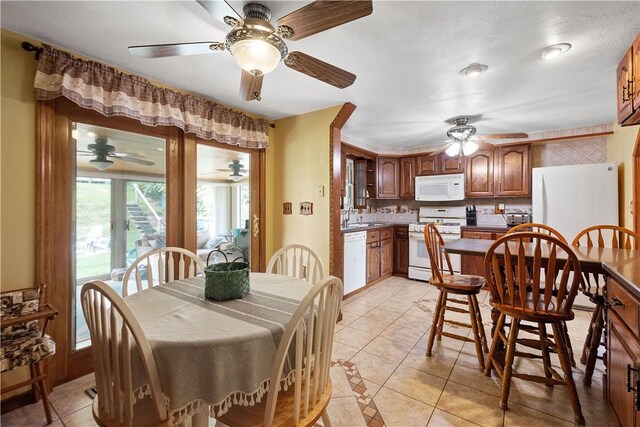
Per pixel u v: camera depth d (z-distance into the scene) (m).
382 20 1.59
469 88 2.53
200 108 2.55
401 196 4.98
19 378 1.74
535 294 1.63
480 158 4.33
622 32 1.70
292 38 1.38
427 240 2.26
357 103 2.92
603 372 1.99
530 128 3.80
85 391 1.86
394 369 2.06
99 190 2.14
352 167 4.90
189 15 1.57
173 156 2.54
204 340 1.02
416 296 3.74
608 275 1.50
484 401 1.72
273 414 0.99
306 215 3.18
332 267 3.01
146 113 2.19
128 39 1.80
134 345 1.03
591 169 3.21
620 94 2.03
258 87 1.84
